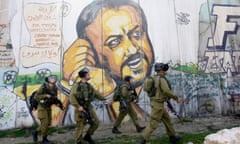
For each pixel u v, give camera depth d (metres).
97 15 10.73
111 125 9.91
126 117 10.29
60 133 9.16
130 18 10.91
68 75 10.24
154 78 6.74
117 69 10.58
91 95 6.99
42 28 10.33
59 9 10.52
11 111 9.77
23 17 10.29
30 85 10.01
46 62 10.19
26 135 9.10
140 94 10.58
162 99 6.63
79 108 6.79
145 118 10.48
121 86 8.90
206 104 11.02
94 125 7.11
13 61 10.02
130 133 8.78
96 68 10.44
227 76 11.38
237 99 11.33
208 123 9.87
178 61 10.98
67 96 10.13
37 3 10.44
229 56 11.52
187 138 7.63
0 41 10.02
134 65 10.70
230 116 10.98
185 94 10.87
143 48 10.84
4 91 9.81
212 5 11.63
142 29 10.93
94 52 10.52
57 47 10.32
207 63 11.27
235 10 11.76
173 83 10.81
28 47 10.17
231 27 11.70
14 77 9.95
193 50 11.20
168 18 11.16
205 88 11.10
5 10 10.21
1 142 8.37
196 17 11.42
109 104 10.34
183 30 11.21
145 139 6.60
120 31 10.79
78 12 10.62
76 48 10.42
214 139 4.96
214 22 11.55
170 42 11.04
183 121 10.12
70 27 10.48
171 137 7.01
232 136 4.98
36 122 9.88
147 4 11.10
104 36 10.66
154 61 10.84
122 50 10.70
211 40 11.43
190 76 11.02
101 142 7.77
